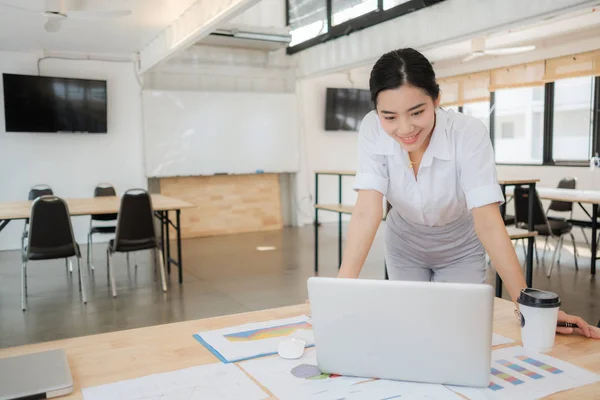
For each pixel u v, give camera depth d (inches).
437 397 36.1
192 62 298.8
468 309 36.1
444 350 37.3
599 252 233.3
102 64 276.7
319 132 342.0
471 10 184.5
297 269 209.8
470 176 53.8
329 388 37.8
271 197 329.1
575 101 275.9
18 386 36.1
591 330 47.0
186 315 149.9
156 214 209.9
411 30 216.5
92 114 268.7
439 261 70.6
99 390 37.2
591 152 268.1
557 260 218.2
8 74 248.5
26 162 263.3
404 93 42.5
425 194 58.8
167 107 289.4
